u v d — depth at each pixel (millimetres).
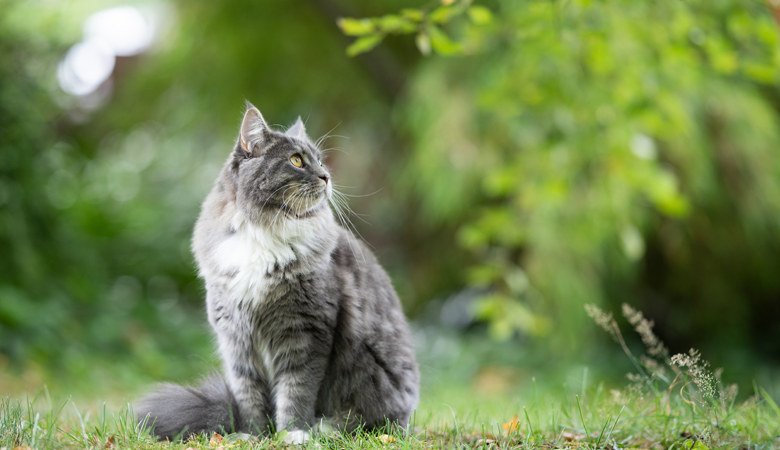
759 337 9539
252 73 9703
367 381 3732
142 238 11414
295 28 9430
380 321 3820
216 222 3771
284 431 3387
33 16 8164
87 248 9281
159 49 9898
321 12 9008
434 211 8836
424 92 7953
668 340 9641
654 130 6230
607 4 5461
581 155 6547
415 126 8148
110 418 3996
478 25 6090
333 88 9742
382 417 3779
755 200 7984
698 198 7949
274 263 3555
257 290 3549
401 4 8812
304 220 3697
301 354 3562
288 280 3529
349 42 9008
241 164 3770
